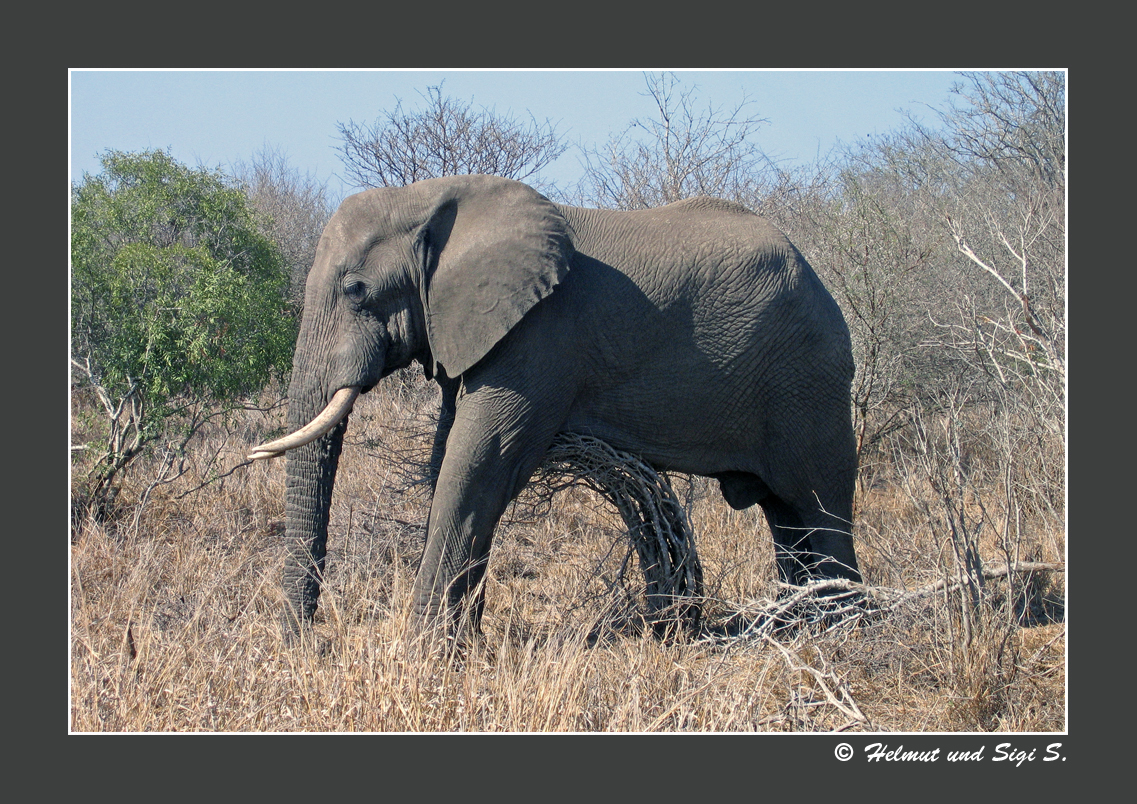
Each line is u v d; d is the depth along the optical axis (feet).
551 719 18.31
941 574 21.84
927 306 37.63
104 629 21.75
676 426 24.61
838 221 39.50
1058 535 26.91
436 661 20.35
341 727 18.12
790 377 24.48
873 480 36.81
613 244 24.12
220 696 18.66
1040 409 29.12
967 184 52.39
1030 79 48.32
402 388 43.34
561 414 23.76
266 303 33.42
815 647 20.68
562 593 27.22
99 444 31.81
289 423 23.65
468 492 23.03
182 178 33.73
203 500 33.27
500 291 22.44
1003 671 20.52
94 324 32.07
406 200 23.40
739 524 31.04
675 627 24.49
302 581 23.41
